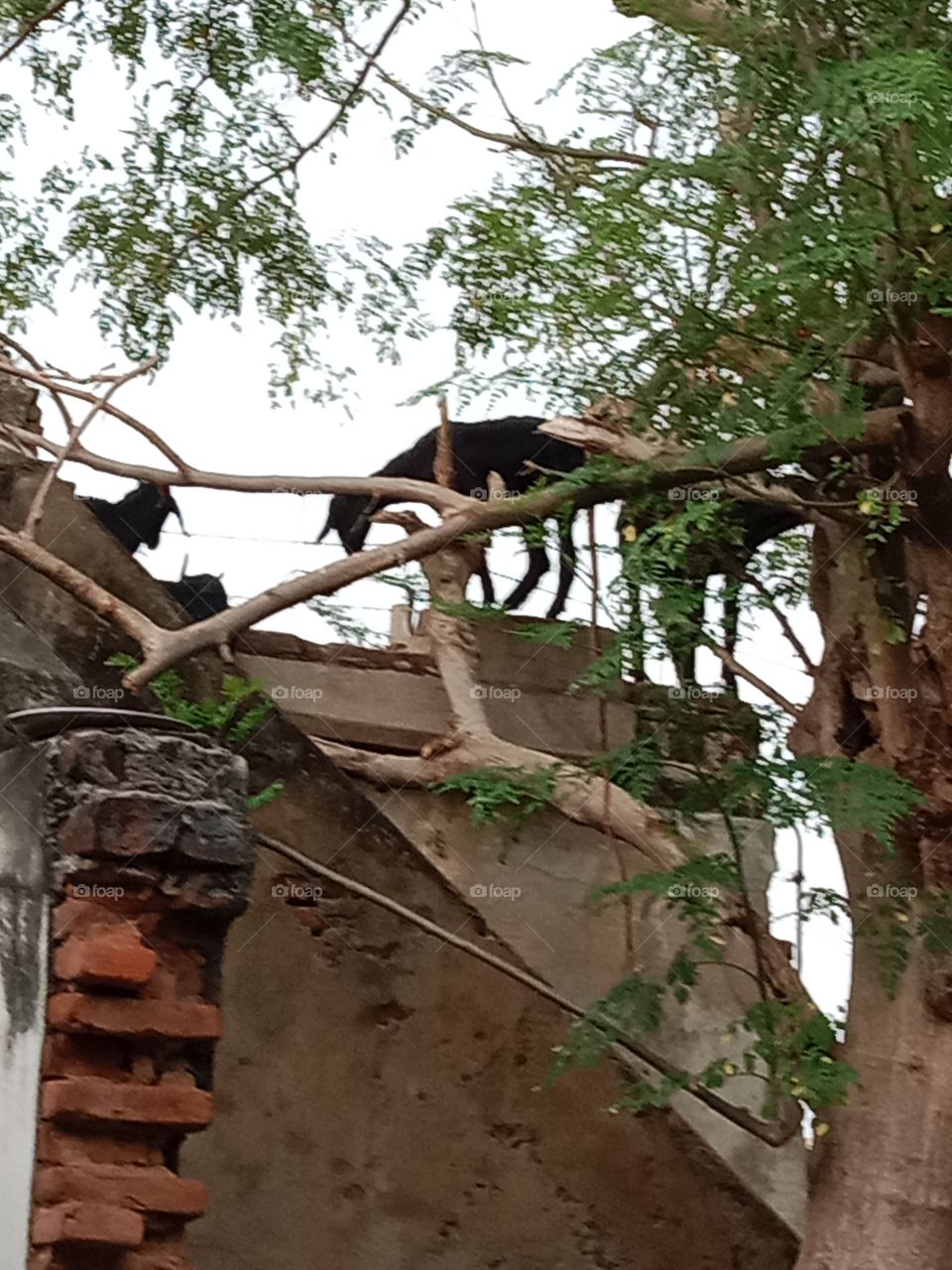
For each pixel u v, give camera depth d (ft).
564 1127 22.15
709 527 19.65
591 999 27.09
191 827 14.84
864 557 21.26
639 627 19.48
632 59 21.39
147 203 27.35
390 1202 21.07
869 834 20.72
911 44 19.42
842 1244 19.79
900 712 20.62
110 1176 14.24
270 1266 20.29
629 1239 22.21
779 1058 19.27
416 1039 21.57
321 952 21.26
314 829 21.47
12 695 16.33
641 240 19.77
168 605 22.20
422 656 28.32
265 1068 20.72
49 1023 14.48
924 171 18.24
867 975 20.68
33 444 22.56
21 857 14.89
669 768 24.56
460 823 27.20
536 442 29.63
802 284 18.66
